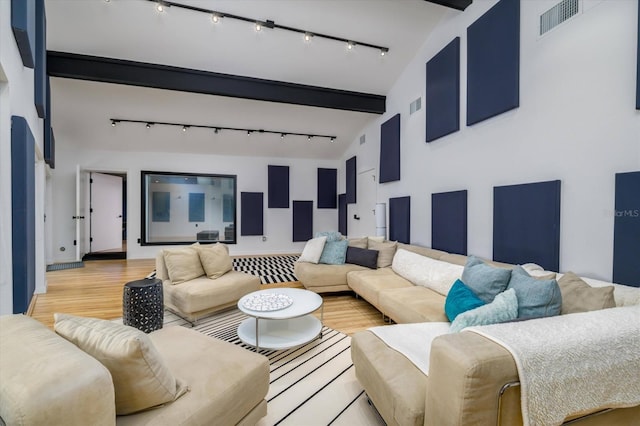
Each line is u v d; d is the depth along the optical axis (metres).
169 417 1.04
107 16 3.26
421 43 3.96
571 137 2.16
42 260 3.64
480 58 2.96
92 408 0.82
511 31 2.61
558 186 2.24
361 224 6.09
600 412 1.14
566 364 1.02
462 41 3.26
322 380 1.91
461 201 3.22
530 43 2.48
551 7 2.30
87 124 5.29
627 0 1.84
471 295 1.88
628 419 1.20
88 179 6.19
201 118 5.45
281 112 5.49
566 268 2.21
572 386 1.02
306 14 3.40
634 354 1.12
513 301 1.49
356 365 1.70
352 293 3.89
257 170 7.07
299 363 2.12
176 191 6.64
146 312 2.49
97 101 4.74
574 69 2.14
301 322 2.51
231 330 2.68
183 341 1.60
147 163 6.27
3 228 2.12
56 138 5.52
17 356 0.85
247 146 6.58
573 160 2.15
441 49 3.59
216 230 6.93
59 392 0.76
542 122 2.38
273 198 7.09
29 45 2.29
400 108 4.54
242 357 1.45
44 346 0.91
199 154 6.65
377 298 2.82
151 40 3.58
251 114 5.48
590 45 2.04
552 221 2.26
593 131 2.03
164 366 1.09
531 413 0.96
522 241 2.51
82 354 0.90
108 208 6.75
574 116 2.14
